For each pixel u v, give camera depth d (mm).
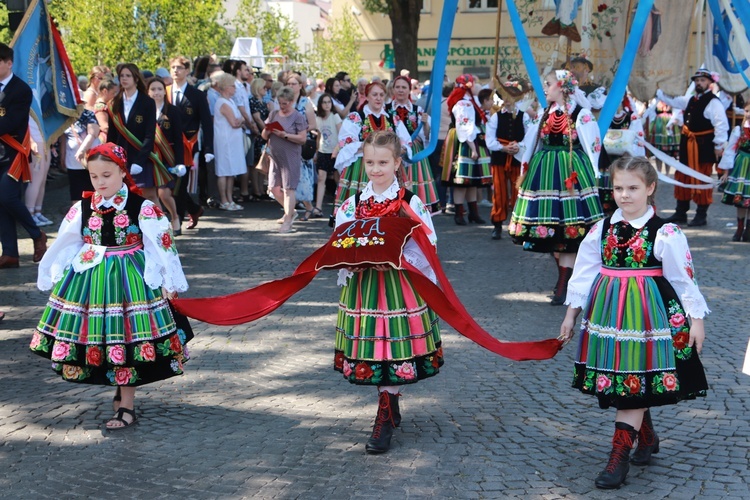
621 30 9297
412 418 4910
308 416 4945
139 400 5191
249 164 13109
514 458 4344
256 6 34750
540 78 8172
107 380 4625
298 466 4258
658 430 4703
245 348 6246
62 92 9352
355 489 4000
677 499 3881
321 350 6199
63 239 4641
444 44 7445
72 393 5289
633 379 3918
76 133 10648
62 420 4859
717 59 10672
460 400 5195
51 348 4621
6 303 7289
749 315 6996
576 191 7270
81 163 10523
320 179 12195
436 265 4402
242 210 12516
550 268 8836
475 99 11195
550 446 4496
